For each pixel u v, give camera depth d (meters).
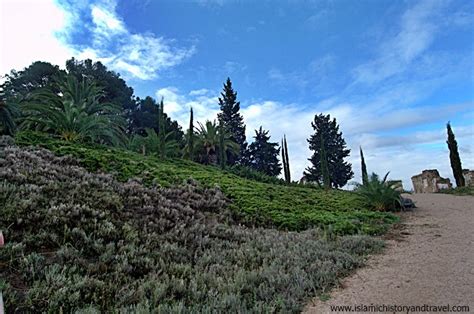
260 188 13.63
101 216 5.97
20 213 5.09
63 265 4.17
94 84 16.72
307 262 5.43
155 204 8.06
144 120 45.31
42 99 13.95
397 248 6.67
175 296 3.97
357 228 8.60
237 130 50.16
